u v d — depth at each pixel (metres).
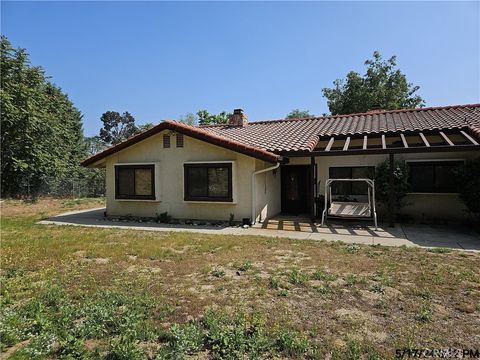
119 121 68.19
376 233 9.13
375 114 14.97
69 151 29.84
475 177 9.45
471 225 10.35
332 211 10.96
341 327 3.56
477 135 9.19
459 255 6.52
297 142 11.58
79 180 24.77
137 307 4.05
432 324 3.63
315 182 12.77
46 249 7.14
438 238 8.40
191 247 7.40
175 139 11.70
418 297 4.38
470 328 3.52
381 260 6.16
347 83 33.72
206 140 10.81
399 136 11.15
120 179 12.41
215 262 6.14
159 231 9.62
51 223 11.25
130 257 6.57
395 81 33.56
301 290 4.67
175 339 3.24
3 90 20.62
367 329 3.51
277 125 15.86
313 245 7.56
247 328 3.50
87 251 6.98
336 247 7.34
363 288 4.72
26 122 21.62
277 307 4.07
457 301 4.24
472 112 12.59
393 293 4.52
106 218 12.46
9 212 14.46
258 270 5.61
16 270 5.65
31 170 22.14
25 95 21.61
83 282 5.03
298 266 5.82
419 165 11.28
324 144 12.45
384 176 10.96
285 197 13.71
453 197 10.92
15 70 22.34
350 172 12.45
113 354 3.00
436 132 10.54
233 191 10.60
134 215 12.38
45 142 23.98
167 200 11.83
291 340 3.17
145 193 12.00
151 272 5.55
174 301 4.27
